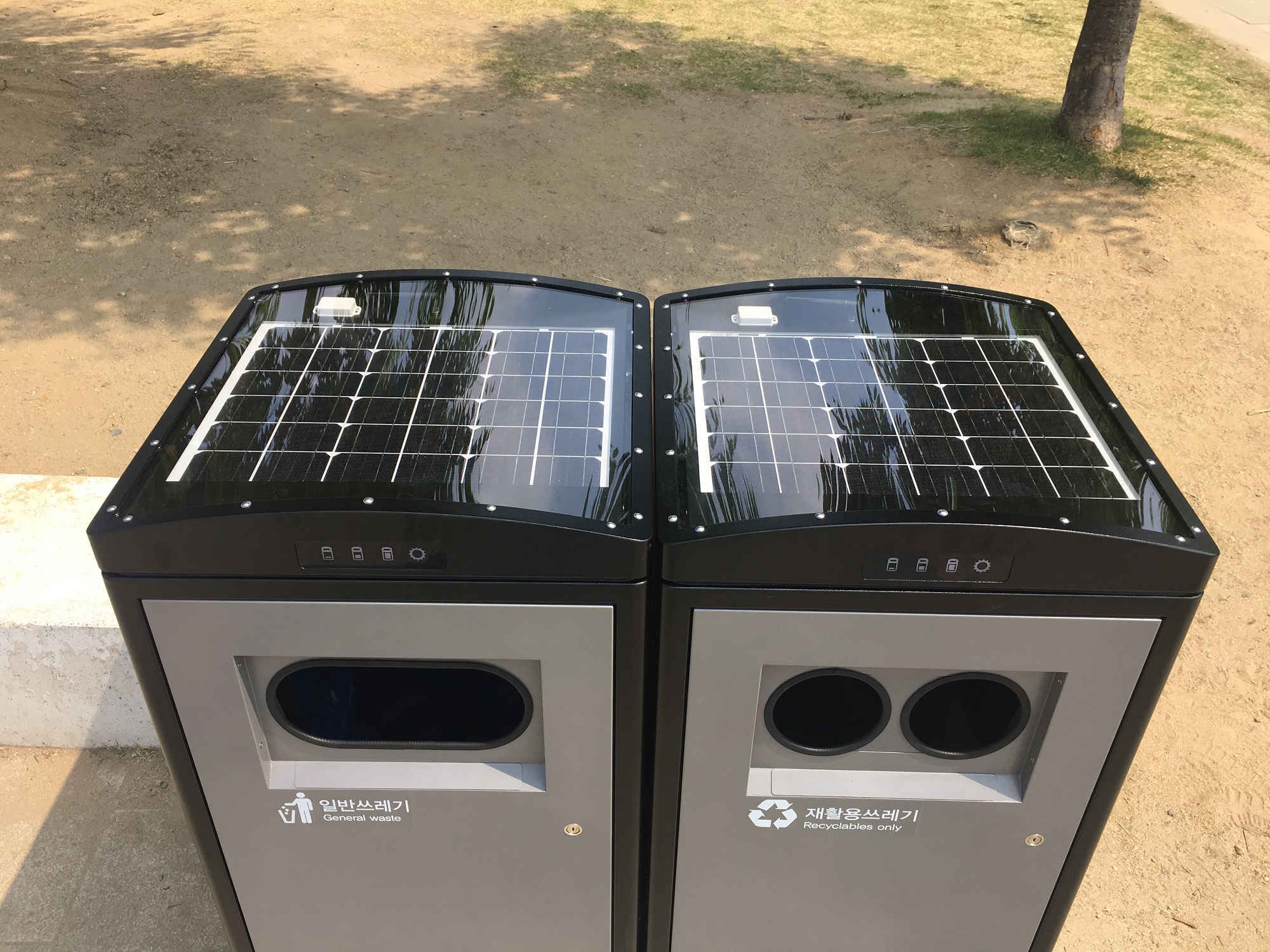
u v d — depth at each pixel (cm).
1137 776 289
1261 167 714
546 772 171
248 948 199
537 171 682
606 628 154
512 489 153
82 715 271
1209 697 317
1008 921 193
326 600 152
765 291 220
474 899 189
